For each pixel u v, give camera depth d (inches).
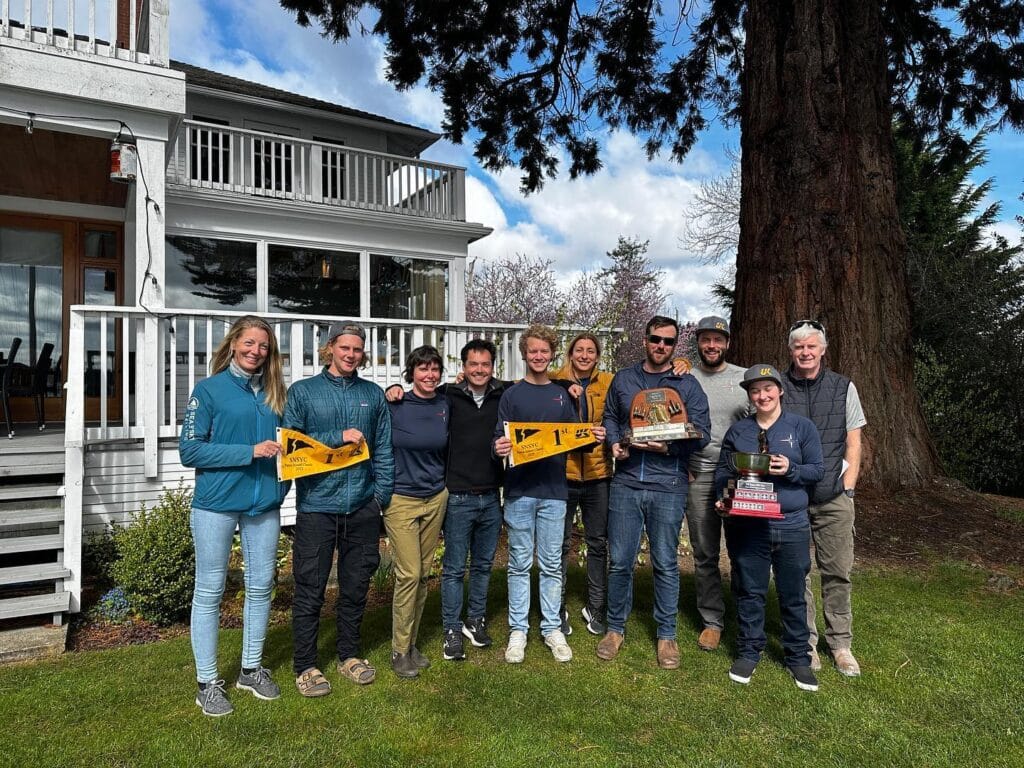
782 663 149.3
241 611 189.8
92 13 234.1
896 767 110.6
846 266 281.3
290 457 128.8
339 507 135.2
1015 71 436.5
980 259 572.1
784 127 289.1
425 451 142.0
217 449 124.5
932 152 524.4
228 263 394.3
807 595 145.7
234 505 127.0
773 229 290.8
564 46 488.1
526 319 852.0
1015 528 252.5
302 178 438.0
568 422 153.3
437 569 221.8
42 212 341.7
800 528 138.3
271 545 133.6
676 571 151.1
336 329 137.4
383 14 422.0
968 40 440.8
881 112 297.1
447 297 480.7
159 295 242.4
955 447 407.2
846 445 146.0
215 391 128.3
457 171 490.3
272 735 118.8
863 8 297.1
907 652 154.3
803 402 146.5
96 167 293.1
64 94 226.4
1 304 338.0
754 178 299.7
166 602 178.1
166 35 243.6
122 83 234.5
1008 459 411.8
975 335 483.2
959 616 177.8
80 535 188.2
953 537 241.8
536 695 134.7
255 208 393.4
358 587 141.0
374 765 110.4
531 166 542.0
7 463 207.6
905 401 287.4
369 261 445.4
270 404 133.8
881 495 273.3
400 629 143.2
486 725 123.0
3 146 265.6
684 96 527.8
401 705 130.0
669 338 146.9
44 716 125.2
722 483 145.9
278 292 412.2
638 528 151.3
